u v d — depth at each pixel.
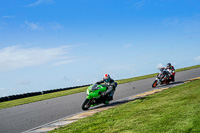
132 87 14.73
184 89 8.11
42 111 9.62
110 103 8.78
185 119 3.94
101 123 4.87
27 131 6.01
